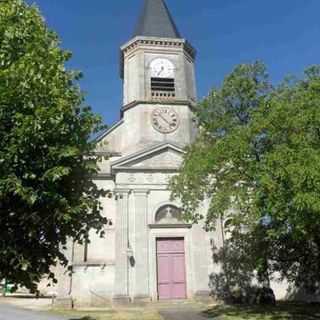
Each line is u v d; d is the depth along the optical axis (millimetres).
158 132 29703
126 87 31375
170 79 31094
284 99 16922
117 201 26984
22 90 8375
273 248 22297
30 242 8555
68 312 22422
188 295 26172
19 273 8539
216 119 20281
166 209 27406
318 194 13727
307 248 21844
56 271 25312
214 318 19453
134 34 33406
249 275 25969
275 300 25953
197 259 26625
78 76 9914
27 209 8336
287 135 15977
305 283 23781
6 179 7891
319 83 16016
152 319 19359
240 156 17109
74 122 9359
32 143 8289
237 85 19828
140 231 26625
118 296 25156
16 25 9445
